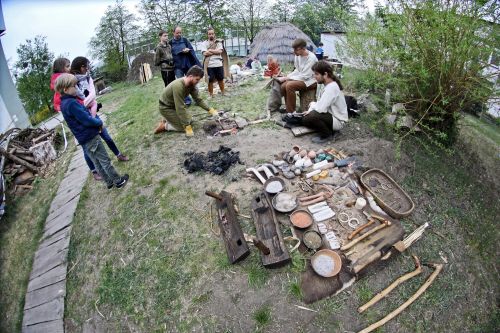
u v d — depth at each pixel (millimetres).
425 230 3229
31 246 4426
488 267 3346
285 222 3146
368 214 3174
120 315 3072
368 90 5395
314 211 3189
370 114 4805
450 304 2809
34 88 17828
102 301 3258
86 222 4176
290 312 2602
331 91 3857
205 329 2664
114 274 3373
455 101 3969
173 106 4840
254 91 6535
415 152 4230
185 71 6191
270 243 2943
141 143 5078
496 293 3184
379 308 2633
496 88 3432
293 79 4723
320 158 3875
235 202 3455
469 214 3762
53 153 6316
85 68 4023
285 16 17828
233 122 5098
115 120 6809
